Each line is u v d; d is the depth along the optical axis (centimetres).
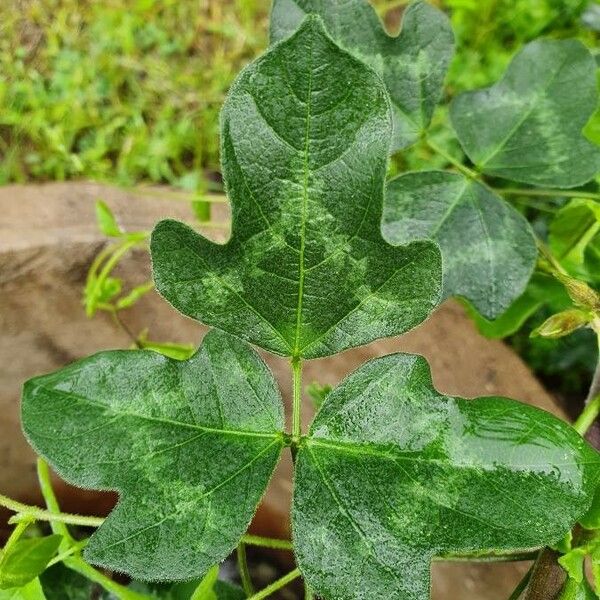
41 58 79
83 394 20
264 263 20
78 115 72
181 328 46
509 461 19
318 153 19
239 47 81
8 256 42
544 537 19
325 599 19
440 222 28
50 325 45
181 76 76
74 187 47
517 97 30
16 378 46
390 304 20
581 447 20
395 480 20
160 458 20
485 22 68
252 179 19
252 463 20
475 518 19
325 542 19
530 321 52
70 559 29
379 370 20
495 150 29
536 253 28
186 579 19
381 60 28
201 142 72
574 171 28
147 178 71
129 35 77
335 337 20
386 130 18
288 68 18
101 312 45
